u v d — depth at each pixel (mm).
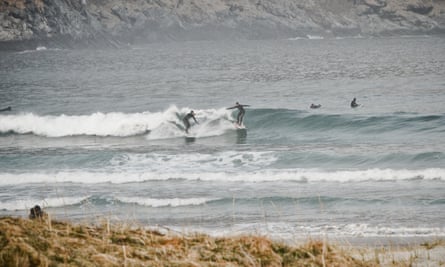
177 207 67188
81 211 65062
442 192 71125
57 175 84125
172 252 19375
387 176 79688
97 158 96875
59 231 19297
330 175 80812
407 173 80250
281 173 82938
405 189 73500
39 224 19734
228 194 73188
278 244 21859
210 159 95375
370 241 50031
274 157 94688
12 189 77938
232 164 92562
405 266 24922
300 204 67062
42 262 16391
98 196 71875
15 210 66750
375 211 62719
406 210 62812
